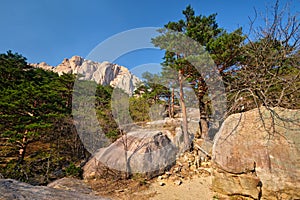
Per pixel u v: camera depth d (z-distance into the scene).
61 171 7.18
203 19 8.03
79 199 1.27
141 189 5.48
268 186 4.07
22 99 7.43
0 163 6.91
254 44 6.31
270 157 4.22
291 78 5.31
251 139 4.60
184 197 5.02
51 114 7.82
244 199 4.37
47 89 9.20
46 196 1.18
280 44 5.78
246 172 4.38
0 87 8.88
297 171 3.91
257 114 4.86
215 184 5.04
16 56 13.11
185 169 6.68
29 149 8.47
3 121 7.36
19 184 1.27
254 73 5.89
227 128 5.13
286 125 4.40
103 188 5.54
